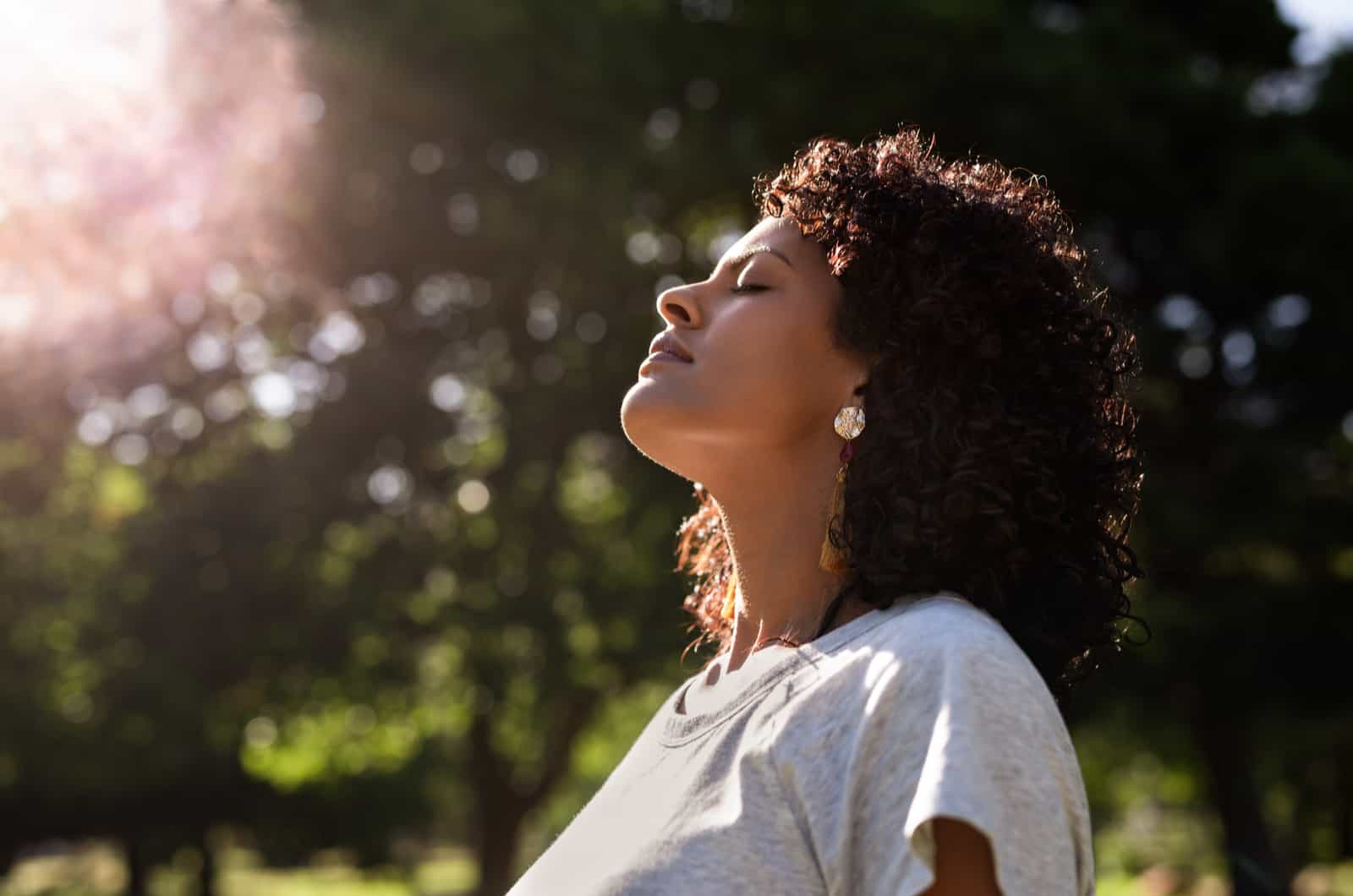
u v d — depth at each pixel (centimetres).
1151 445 1493
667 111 1325
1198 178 1478
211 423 1443
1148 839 2886
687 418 127
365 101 1222
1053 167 1359
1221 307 1493
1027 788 97
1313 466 1498
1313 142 1440
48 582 1574
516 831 1800
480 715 1728
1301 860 2859
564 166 1239
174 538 1435
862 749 102
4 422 1391
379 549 1495
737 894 104
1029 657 120
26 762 1736
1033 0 1569
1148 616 1429
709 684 131
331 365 1417
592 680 1605
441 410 1454
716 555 159
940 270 124
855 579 120
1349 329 1409
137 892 2912
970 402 122
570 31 1239
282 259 1279
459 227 1297
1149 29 1586
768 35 1358
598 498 1670
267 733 1703
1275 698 1530
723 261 133
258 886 3853
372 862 3303
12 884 3547
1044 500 121
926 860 95
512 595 1483
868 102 1330
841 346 125
